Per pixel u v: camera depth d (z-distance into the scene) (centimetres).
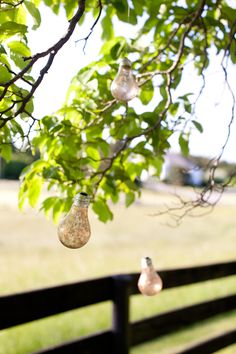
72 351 268
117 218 1697
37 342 539
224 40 264
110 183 239
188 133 253
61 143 228
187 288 832
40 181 222
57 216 225
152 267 177
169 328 327
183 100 246
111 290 287
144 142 240
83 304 268
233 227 1571
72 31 140
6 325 229
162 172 267
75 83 229
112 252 1145
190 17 254
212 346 349
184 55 275
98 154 244
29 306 239
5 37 155
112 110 238
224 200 2262
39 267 933
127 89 152
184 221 1697
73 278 863
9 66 159
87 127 225
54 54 139
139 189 251
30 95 138
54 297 251
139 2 223
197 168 249
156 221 1650
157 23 257
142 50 259
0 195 1956
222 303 371
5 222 1433
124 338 284
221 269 360
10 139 175
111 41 231
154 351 477
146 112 231
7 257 1005
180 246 1266
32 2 170
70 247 135
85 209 135
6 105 164
